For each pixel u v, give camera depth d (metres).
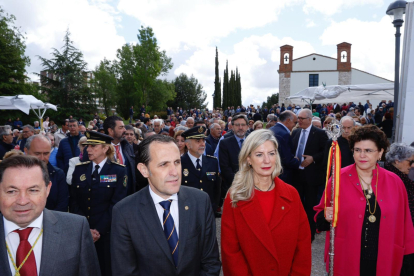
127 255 1.70
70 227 1.64
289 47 38.88
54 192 2.83
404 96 3.51
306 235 1.99
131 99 46.03
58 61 33.50
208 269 1.83
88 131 2.89
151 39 39.69
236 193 1.95
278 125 4.41
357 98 10.28
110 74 49.31
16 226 1.51
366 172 2.27
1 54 27.11
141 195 1.81
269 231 1.87
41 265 1.50
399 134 3.57
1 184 1.43
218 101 48.34
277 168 2.00
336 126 2.27
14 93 27.19
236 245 1.97
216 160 3.75
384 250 2.08
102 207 2.87
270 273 1.87
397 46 4.91
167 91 45.88
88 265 1.65
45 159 2.82
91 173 2.94
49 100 33.19
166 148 1.67
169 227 1.74
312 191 4.26
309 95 9.23
